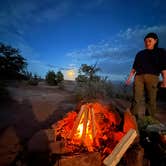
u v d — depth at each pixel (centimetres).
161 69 319
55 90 1132
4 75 1753
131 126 220
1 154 221
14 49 1842
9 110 492
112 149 201
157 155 207
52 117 431
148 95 339
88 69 839
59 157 177
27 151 196
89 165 173
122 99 716
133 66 359
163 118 418
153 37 321
